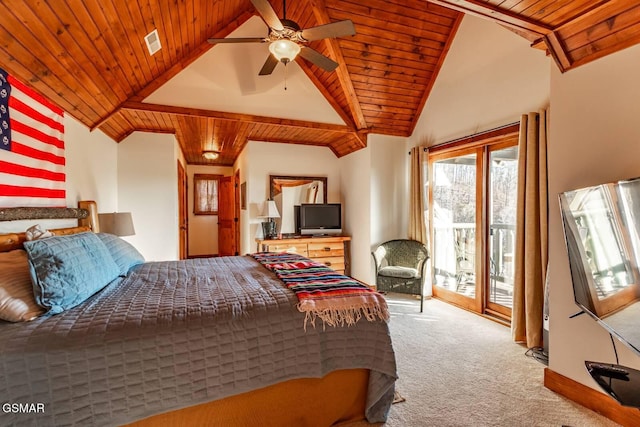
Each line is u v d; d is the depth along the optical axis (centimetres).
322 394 170
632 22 160
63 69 220
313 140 510
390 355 173
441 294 415
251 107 388
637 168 164
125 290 180
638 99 163
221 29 364
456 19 357
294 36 237
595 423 173
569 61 193
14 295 135
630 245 128
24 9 161
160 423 139
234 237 684
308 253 476
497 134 317
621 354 170
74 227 265
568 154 195
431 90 415
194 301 161
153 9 238
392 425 173
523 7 163
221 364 143
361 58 365
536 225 269
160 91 346
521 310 281
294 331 159
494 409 186
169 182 439
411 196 436
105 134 374
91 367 122
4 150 186
